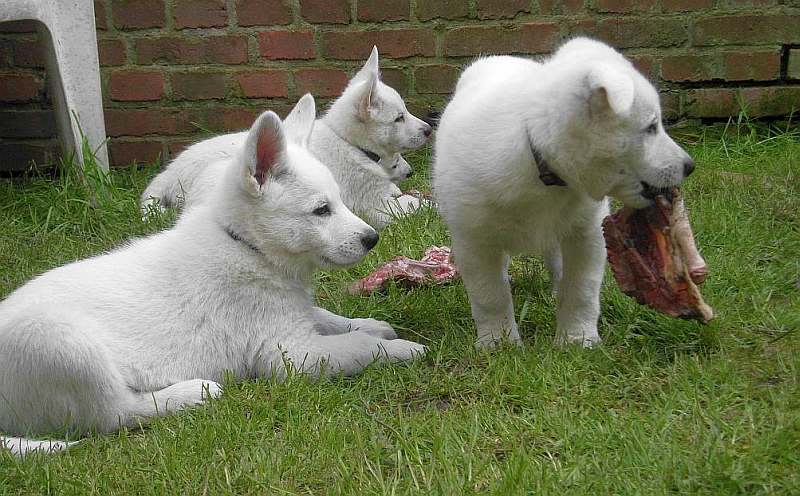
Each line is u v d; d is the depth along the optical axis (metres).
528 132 1.46
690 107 2.49
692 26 2.46
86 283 1.56
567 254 1.59
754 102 2.47
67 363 1.42
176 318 1.56
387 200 2.31
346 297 1.80
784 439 1.21
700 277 1.49
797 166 2.16
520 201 1.51
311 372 1.56
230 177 1.59
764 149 2.32
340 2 2.49
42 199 2.22
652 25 2.46
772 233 1.86
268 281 1.59
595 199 1.48
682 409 1.35
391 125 2.37
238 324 1.58
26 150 2.46
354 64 2.53
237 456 1.32
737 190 2.04
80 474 1.30
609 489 1.16
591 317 1.61
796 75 2.46
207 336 1.57
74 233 2.12
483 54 2.51
